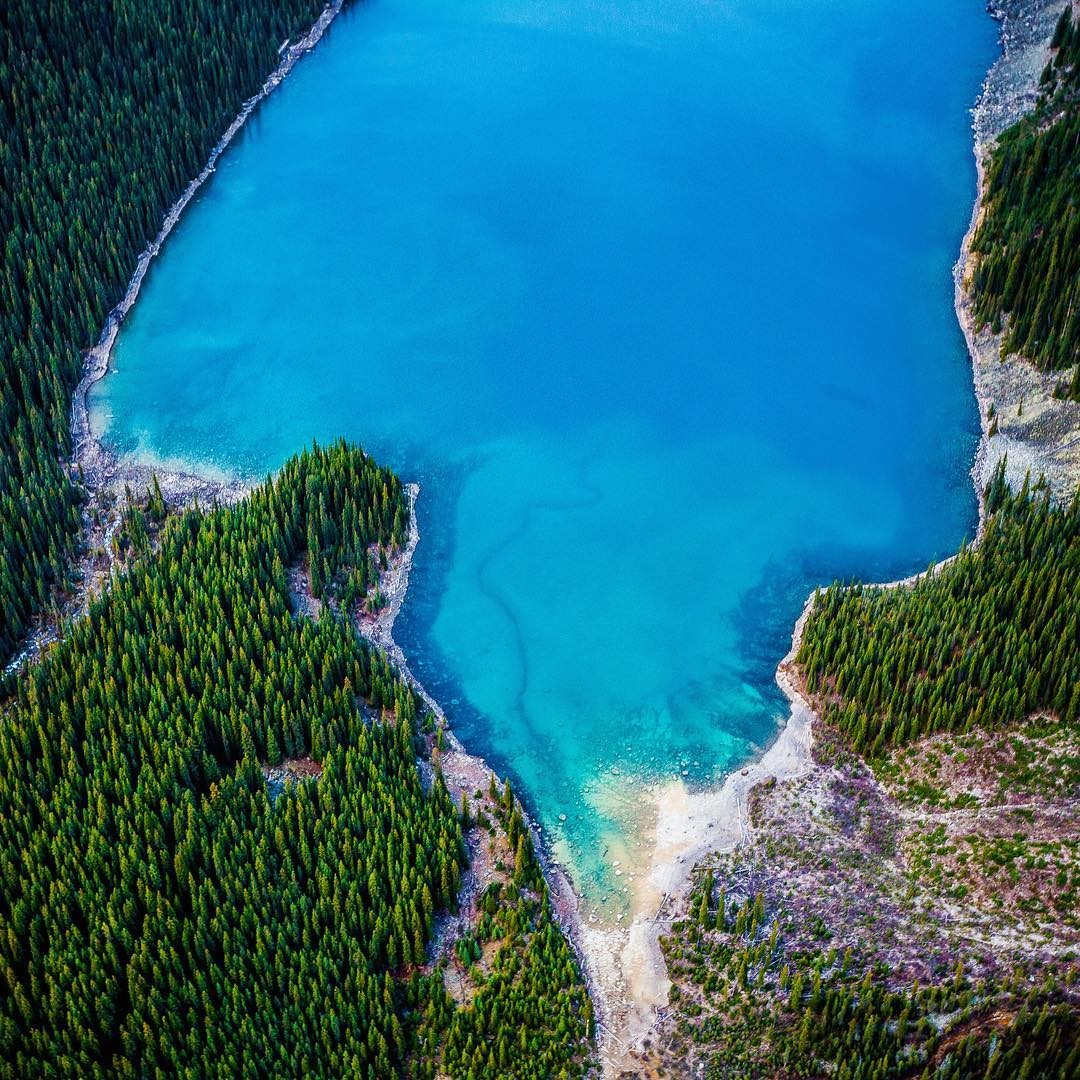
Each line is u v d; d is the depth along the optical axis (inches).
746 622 3331.7
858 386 3887.8
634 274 4249.5
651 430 3796.8
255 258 4340.6
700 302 4148.6
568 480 3673.7
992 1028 2372.0
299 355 4020.7
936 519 3540.8
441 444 3767.2
